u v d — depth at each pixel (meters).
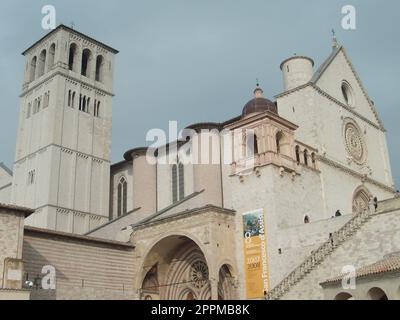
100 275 53.25
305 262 44.94
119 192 81.75
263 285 49.44
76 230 76.12
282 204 51.81
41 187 76.38
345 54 72.31
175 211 58.22
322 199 57.81
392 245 41.06
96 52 89.25
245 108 59.88
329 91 66.06
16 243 40.72
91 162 81.44
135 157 72.06
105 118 86.50
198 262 56.41
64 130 79.44
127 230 62.78
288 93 64.31
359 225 43.25
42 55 87.69
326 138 62.38
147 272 57.19
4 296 36.91
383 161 73.31
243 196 53.66
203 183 61.25
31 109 84.62
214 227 51.19
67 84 82.12
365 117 72.38
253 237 51.56
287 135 55.94
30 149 81.81
